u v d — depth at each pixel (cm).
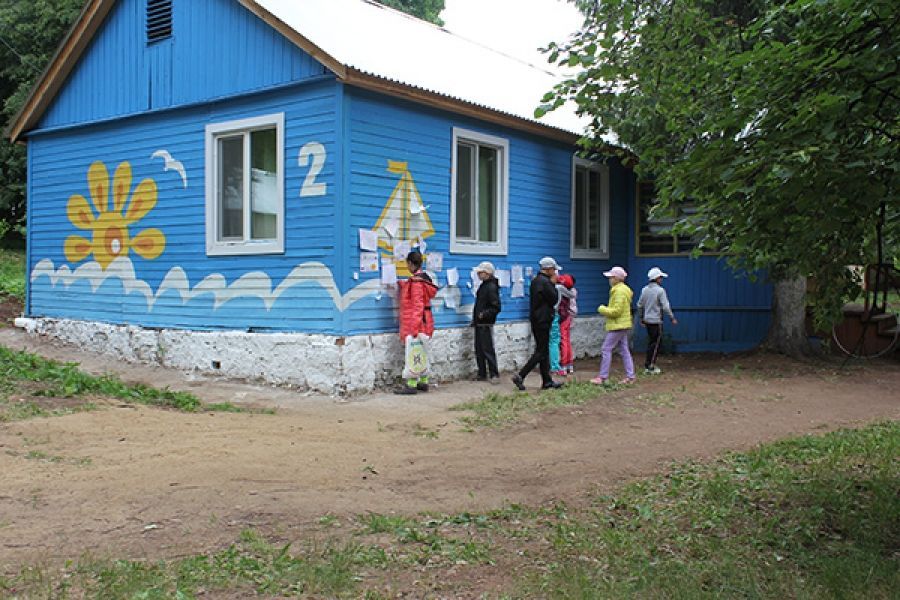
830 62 468
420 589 440
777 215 518
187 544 491
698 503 617
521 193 1384
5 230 2694
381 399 1043
